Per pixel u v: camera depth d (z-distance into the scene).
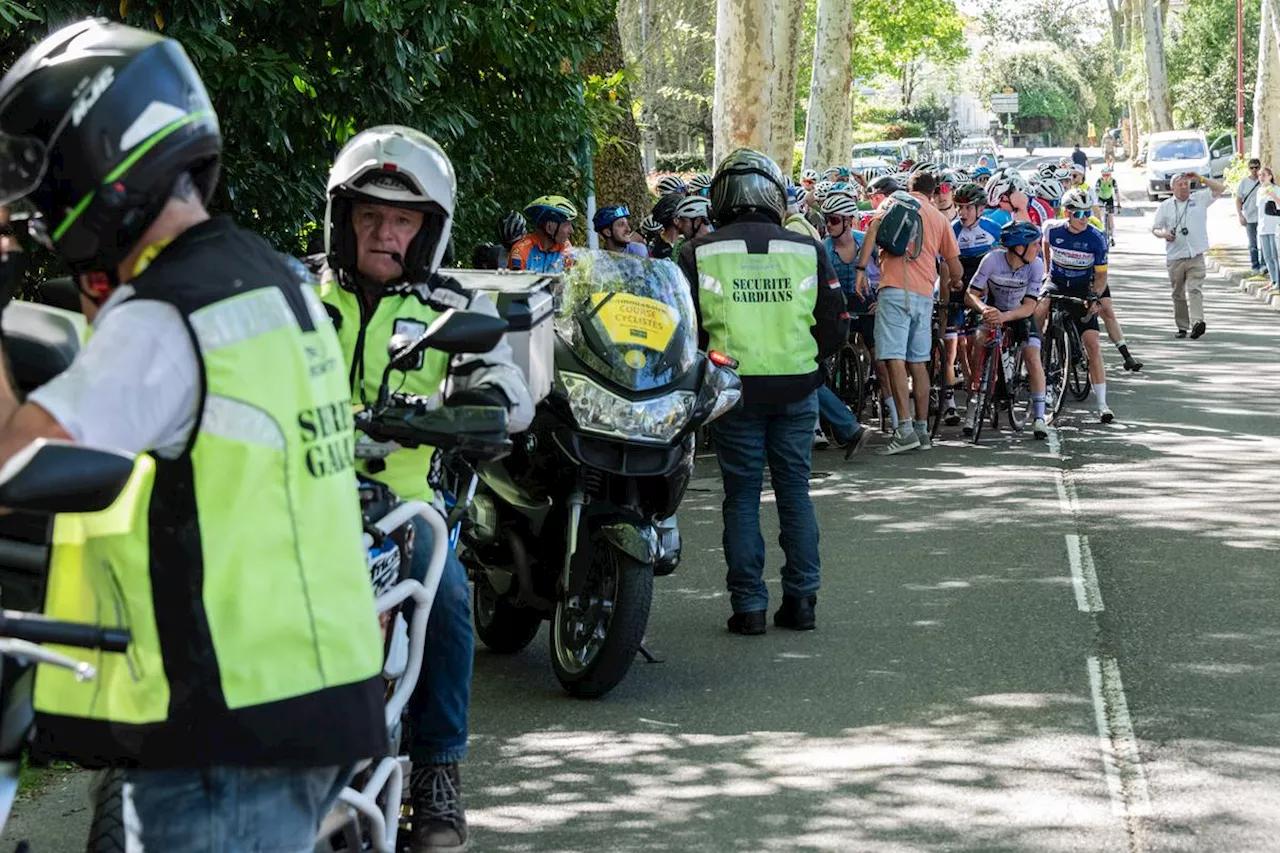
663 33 46.88
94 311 3.21
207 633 2.99
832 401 14.32
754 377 8.50
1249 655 7.94
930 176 15.16
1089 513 11.64
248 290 3.06
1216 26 79.00
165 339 2.95
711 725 7.11
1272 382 18.58
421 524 4.80
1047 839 5.65
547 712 7.38
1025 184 18.25
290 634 3.06
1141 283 32.78
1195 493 12.28
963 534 11.03
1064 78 127.62
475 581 8.19
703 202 13.40
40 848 5.71
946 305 15.52
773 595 9.66
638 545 7.23
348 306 4.80
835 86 37.69
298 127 10.02
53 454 2.71
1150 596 9.15
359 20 9.55
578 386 7.19
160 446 2.98
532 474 7.37
